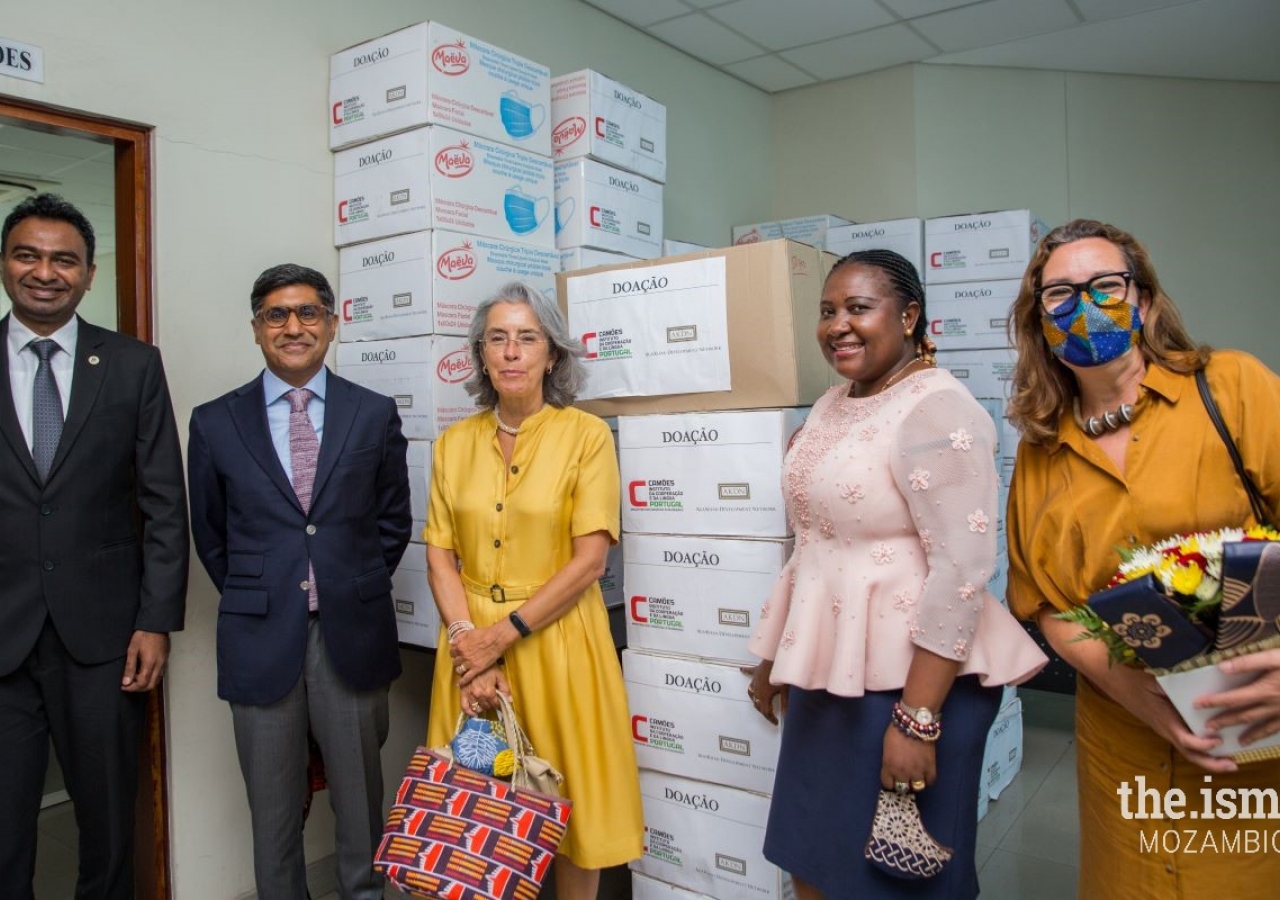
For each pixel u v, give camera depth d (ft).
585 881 5.82
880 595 4.49
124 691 5.98
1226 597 3.20
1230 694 3.31
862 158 15.07
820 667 4.66
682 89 13.58
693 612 6.41
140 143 7.13
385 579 6.36
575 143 8.63
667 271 6.49
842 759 4.60
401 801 5.09
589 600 5.91
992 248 11.57
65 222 5.71
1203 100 13.97
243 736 5.98
